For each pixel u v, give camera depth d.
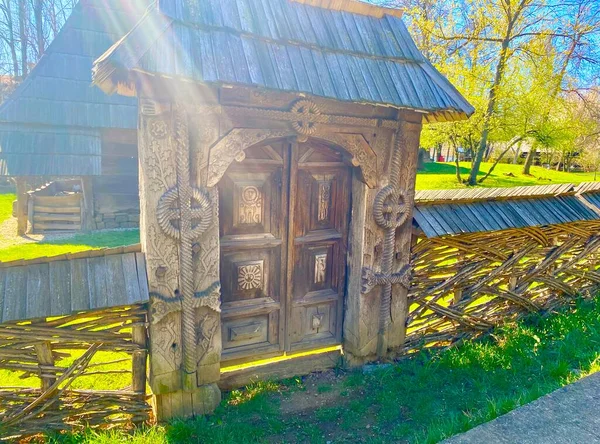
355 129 3.51
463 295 4.62
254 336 3.72
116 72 2.58
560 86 15.16
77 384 3.77
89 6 10.78
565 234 5.19
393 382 3.79
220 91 2.93
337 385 3.82
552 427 2.28
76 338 2.93
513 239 4.74
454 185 16.69
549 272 5.23
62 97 9.87
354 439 3.09
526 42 14.60
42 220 9.55
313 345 4.01
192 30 2.81
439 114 3.88
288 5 3.36
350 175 3.88
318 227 3.85
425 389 3.70
